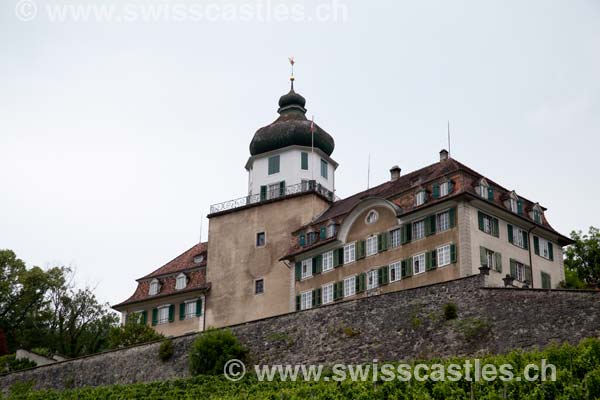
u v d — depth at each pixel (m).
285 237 81.56
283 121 88.25
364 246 71.31
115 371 65.94
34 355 77.75
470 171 68.19
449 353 52.66
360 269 71.06
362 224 72.19
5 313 92.56
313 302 74.38
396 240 69.00
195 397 56.41
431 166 74.12
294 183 84.81
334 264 73.44
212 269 84.62
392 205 69.31
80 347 92.00
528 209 71.19
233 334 62.22
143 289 88.56
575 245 81.31
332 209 81.44
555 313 49.84
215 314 82.62
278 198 83.31
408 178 74.75
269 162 86.81
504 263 66.12
